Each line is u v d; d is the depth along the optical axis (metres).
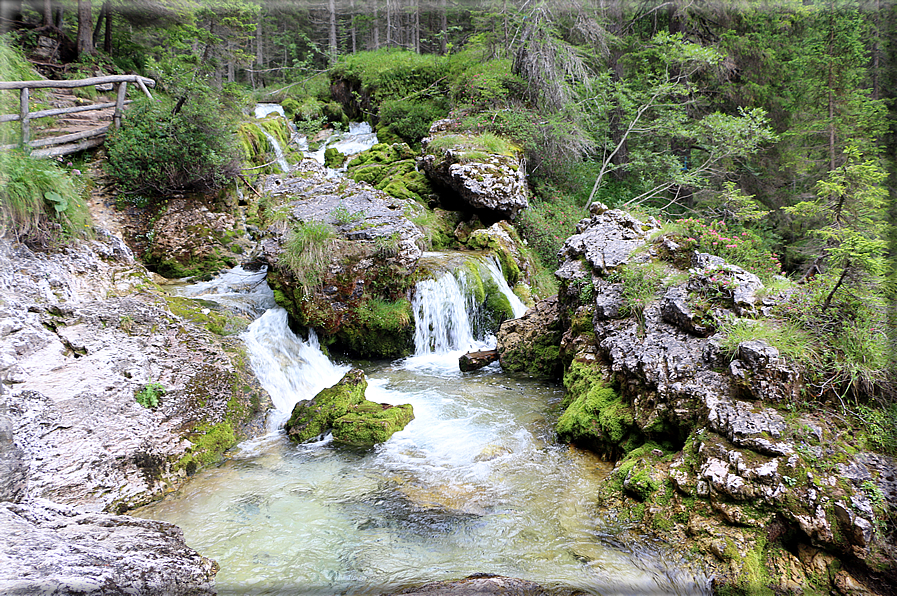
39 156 7.14
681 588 3.12
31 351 4.52
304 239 7.59
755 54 15.14
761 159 15.30
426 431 5.54
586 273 6.66
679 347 4.61
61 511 3.19
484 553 3.50
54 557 2.33
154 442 4.52
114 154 8.83
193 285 8.56
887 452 3.30
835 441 3.36
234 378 5.79
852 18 14.37
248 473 4.70
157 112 9.39
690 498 3.56
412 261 8.28
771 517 3.22
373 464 4.84
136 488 4.13
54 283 5.39
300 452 5.15
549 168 14.78
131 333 5.48
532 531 3.74
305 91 23.86
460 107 15.45
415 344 8.46
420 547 3.57
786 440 3.41
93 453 4.08
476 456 4.94
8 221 5.30
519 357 7.69
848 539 2.98
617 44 16.61
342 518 3.94
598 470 4.62
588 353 5.97
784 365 3.71
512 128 14.15
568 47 14.54
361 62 22.17
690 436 3.90
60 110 8.18
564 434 5.25
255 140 13.45
